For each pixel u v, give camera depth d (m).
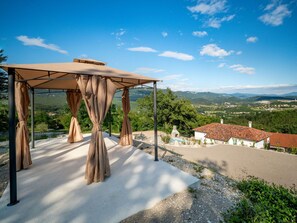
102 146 3.74
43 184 3.54
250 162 9.40
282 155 11.20
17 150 4.23
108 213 2.68
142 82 5.50
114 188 3.44
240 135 19.52
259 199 3.81
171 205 3.07
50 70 3.15
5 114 14.23
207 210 3.11
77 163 4.73
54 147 6.41
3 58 19.22
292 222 2.93
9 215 2.57
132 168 4.46
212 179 4.93
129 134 6.74
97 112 3.62
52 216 2.57
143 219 2.67
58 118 17.86
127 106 6.65
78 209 2.75
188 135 27.45
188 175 4.13
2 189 3.43
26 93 4.44
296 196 4.31
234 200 3.73
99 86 3.59
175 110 25.95
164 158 6.49
